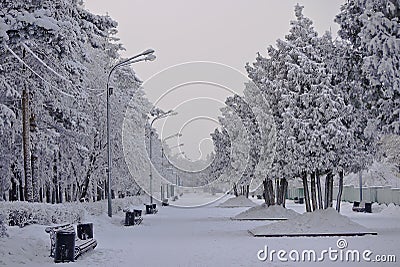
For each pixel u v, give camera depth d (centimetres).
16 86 2875
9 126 2747
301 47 2952
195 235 2695
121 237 2603
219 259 1753
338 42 2330
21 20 1998
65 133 3700
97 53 4475
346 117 2830
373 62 1902
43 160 3703
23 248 1800
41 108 3200
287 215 3962
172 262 1691
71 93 3297
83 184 4238
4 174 3378
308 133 2841
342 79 2317
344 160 2845
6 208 2350
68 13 2622
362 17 1936
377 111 2102
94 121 4416
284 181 4119
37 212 2453
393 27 1895
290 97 2894
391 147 6894
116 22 3241
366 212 4784
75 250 1723
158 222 3797
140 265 1631
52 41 2139
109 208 3612
